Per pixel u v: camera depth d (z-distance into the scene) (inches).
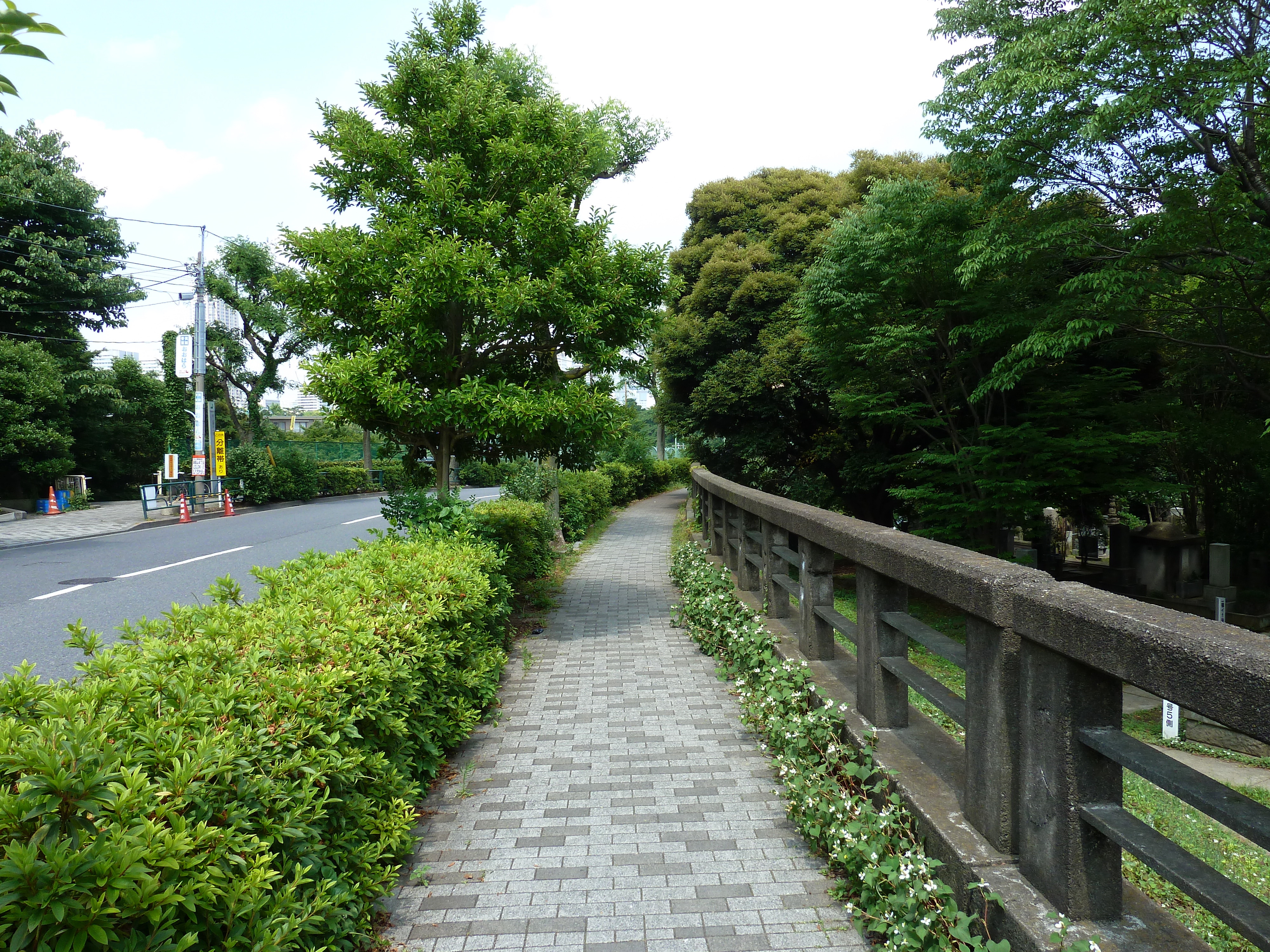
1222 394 473.7
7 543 626.5
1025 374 422.0
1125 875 118.5
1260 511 509.0
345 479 1364.4
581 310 279.3
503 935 101.7
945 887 87.1
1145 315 374.0
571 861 121.5
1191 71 269.0
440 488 292.5
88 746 63.1
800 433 748.0
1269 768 221.1
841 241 432.8
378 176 284.7
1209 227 293.9
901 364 466.0
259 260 1219.2
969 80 338.0
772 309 738.2
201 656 103.7
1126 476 422.3
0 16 60.4
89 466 1139.9
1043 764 82.3
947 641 110.7
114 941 56.6
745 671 205.0
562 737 177.8
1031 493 414.6
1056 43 301.3
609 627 298.5
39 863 52.8
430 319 275.0
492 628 221.6
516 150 282.4
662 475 1362.0
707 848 125.5
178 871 61.9
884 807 117.2
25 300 1035.3
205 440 1030.4
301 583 163.8
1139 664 64.8
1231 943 100.4
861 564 138.8
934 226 399.5
